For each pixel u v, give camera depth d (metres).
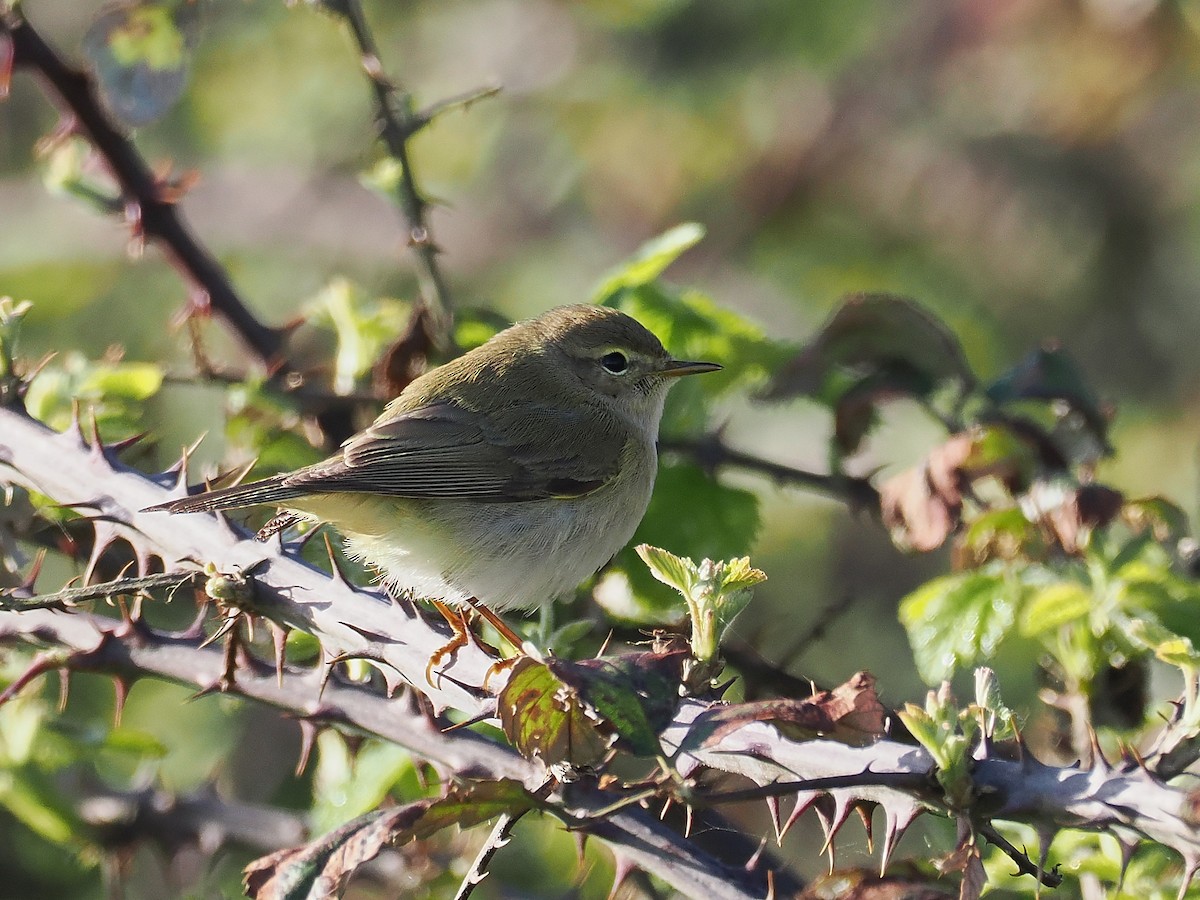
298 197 19.30
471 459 10.24
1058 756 9.01
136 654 7.84
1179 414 18.36
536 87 19.94
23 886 13.39
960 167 18.66
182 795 10.20
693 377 11.52
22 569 9.27
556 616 10.72
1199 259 18.55
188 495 7.84
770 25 19.39
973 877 5.45
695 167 19.20
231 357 17.11
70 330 17.81
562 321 11.17
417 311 10.61
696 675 6.34
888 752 5.85
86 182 10.85
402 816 5.81
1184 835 5.27
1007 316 18.66
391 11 20.66
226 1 19.78
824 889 5.88
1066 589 8.45
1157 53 18.34
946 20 19.08
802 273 18.80
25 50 10.20
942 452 9.27
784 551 17.53
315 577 7.32
